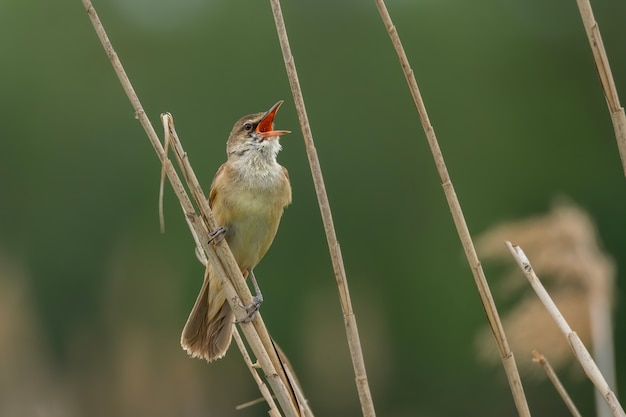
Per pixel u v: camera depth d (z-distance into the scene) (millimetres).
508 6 19578
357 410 17109
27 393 16375
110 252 18219
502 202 18188
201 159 18906
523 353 6699
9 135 19141
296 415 4504
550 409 14906
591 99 18719
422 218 18531
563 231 6680
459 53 19234
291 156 18594
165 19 19781
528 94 18938
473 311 17062
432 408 17047
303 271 17750
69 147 19094
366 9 19641
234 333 4859
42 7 19453
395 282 18141
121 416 16375
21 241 18922
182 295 17359
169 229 17797
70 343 17812
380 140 18969
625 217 17578
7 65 19359
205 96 19141
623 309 15656
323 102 19109
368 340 17672
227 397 15891
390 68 19344
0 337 17172
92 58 19516
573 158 18375
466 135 18797
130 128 18969
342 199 18500
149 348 17125
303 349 17375
